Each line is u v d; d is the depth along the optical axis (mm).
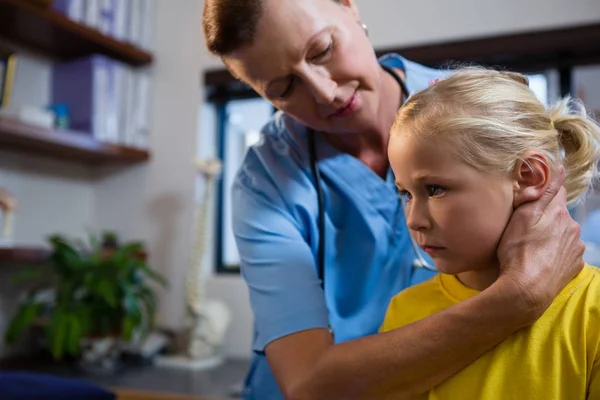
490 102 585
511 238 565
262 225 825
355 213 877
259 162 913
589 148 641
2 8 1703
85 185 2338
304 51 716
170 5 2287
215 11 733
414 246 864
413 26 1910
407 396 599
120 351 1981
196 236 2059
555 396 534
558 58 1794
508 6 1794
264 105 2316
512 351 565
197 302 2014
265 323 754
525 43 1762
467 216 562
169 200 2219
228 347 2137
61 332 1781
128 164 2307
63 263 1898
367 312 868
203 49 2215
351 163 887
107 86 2086
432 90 618
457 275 662
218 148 2324
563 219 582
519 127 576
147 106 2266
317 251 880
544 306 548
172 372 1882
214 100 2266
